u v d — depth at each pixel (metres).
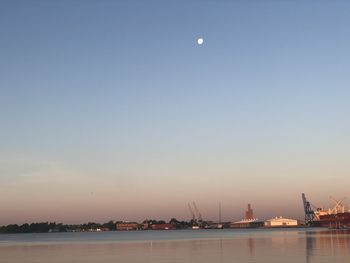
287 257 82.38
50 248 137.50
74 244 166.25
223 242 156.38
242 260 79.94
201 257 88.69
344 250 96.50
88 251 116.75
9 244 179.88
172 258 88.12
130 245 146.00
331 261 73.56
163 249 118.31
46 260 89.69
